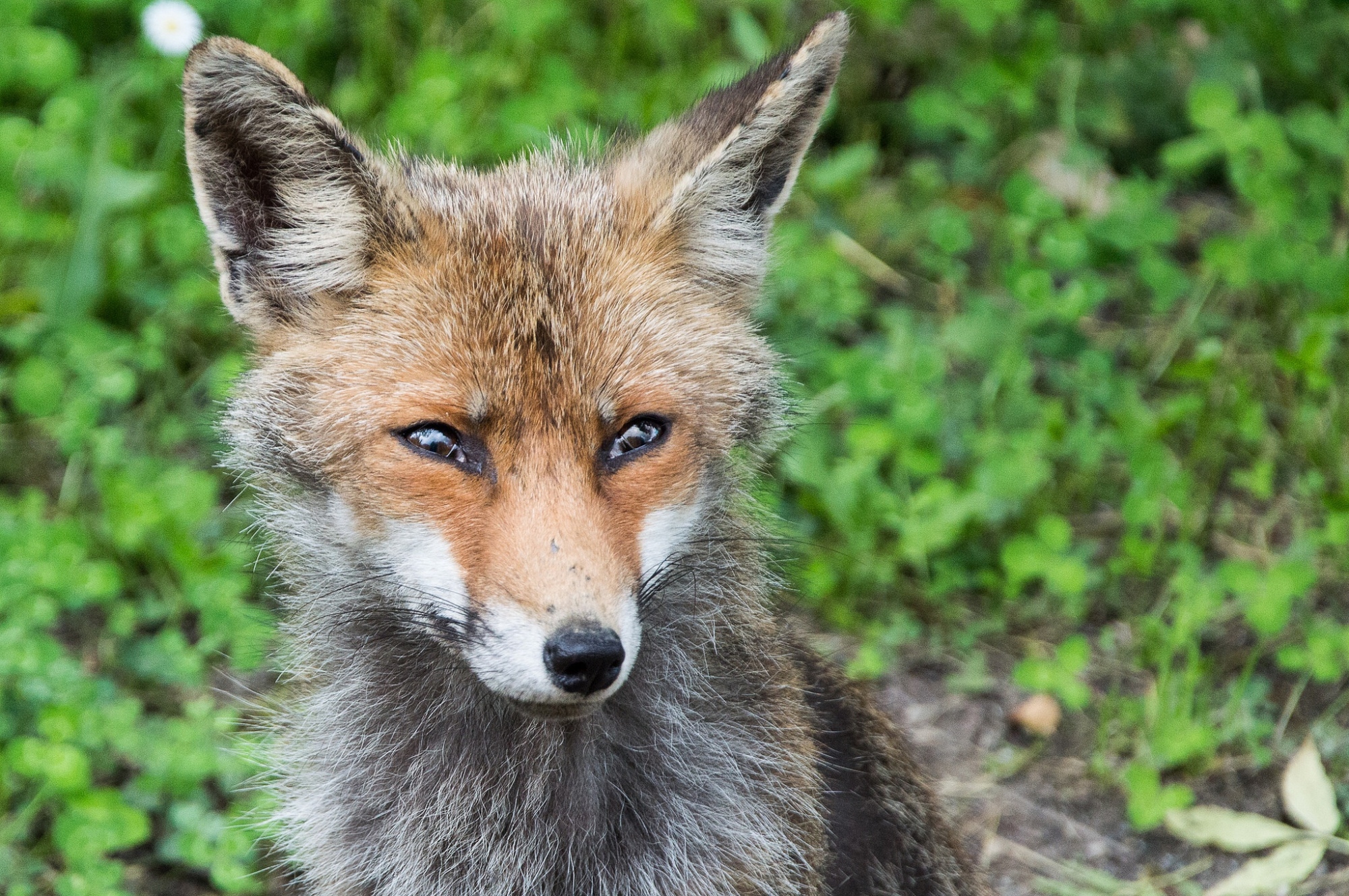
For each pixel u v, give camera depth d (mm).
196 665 9898
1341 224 13969
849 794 8258
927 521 11062
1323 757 9938
